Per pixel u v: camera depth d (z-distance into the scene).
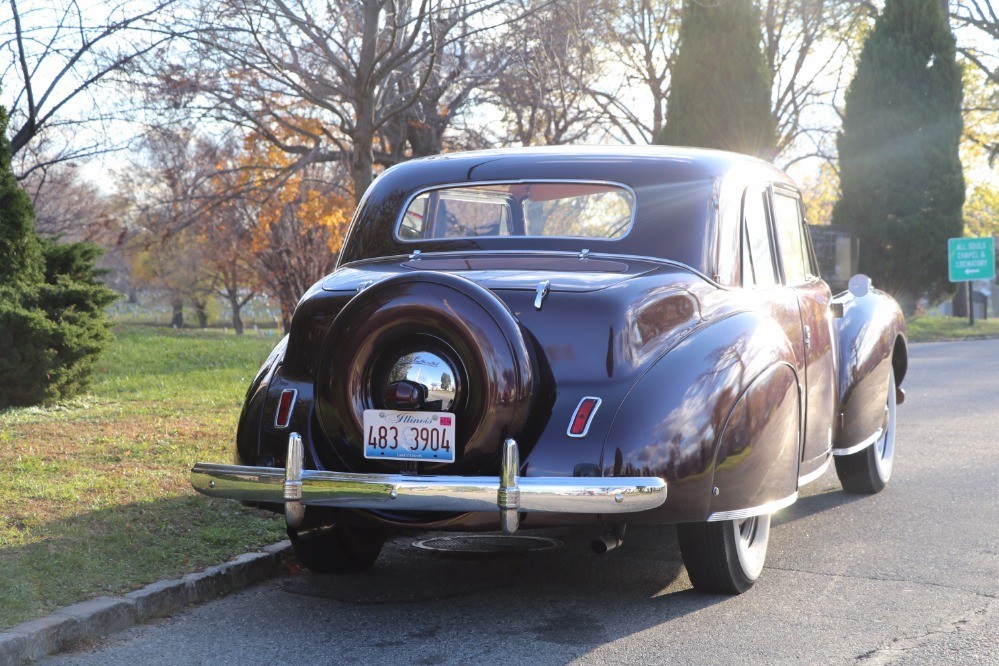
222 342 16.41
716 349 4.13
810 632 4.06
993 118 36.47
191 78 13.89
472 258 4.69
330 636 4.09
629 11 24.03
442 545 5.66
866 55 26.78
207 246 28.20
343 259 5.15
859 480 6.75
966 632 4.04
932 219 26.38
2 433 7.80
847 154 27.20
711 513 4.07
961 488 6.97
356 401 4.01
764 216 5.31
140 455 7.11
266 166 16.34
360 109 13.73
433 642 4.00
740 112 23.36
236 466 4.19
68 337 9.59
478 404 3.85
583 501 3.75
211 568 4.73
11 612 3.96
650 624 4.19
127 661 3.79
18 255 9.87
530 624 4.21
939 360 16.50
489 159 5.08
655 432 3.85
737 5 23.33
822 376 5.52
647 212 4.70
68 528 5.13
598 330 3.97
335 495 3.91
